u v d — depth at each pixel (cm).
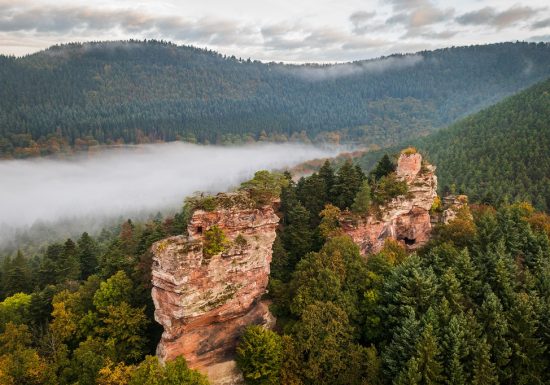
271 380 5247
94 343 5747
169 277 5022
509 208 8912
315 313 5669
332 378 5231
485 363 4947
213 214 5425
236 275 5562
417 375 4750
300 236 7794
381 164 9656
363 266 6812
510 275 6353
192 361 5491
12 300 7612
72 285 7950
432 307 5719
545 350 5372
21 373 5200
